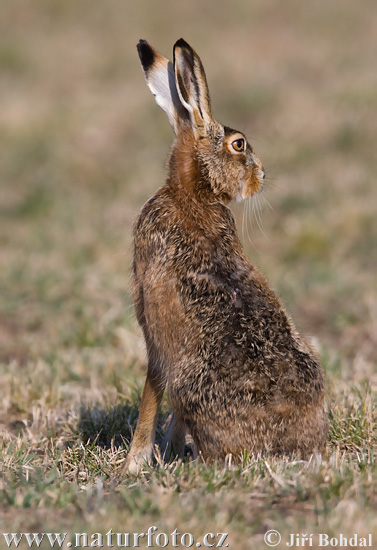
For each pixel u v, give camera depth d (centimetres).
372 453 1680
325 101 5847
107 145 5616
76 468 1734
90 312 3155
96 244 4006
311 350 1653
